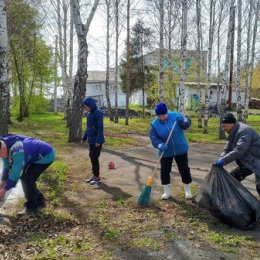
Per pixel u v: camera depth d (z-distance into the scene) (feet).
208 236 17.71
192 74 123.13
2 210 21.03
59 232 18.08
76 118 49.96
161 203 22.66
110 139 53.88
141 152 43.52
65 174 30.30
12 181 18.25
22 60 93.50
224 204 18.85
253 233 18.24
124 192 25.27
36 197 20.52
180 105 54.44
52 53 107.55
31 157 19.62
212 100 158.81
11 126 74.43
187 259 15.47
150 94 113.19
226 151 20.67
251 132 19.63
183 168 23.25
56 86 123.24
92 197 24.06
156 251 16.16
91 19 48.85
